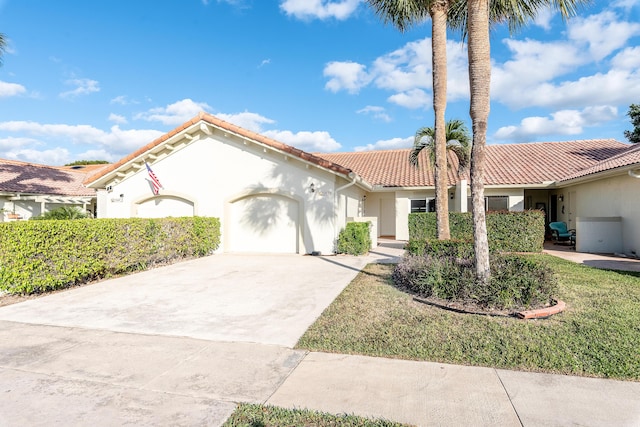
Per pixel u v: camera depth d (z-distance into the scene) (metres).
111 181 16.56
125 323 6.06
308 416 3.22
